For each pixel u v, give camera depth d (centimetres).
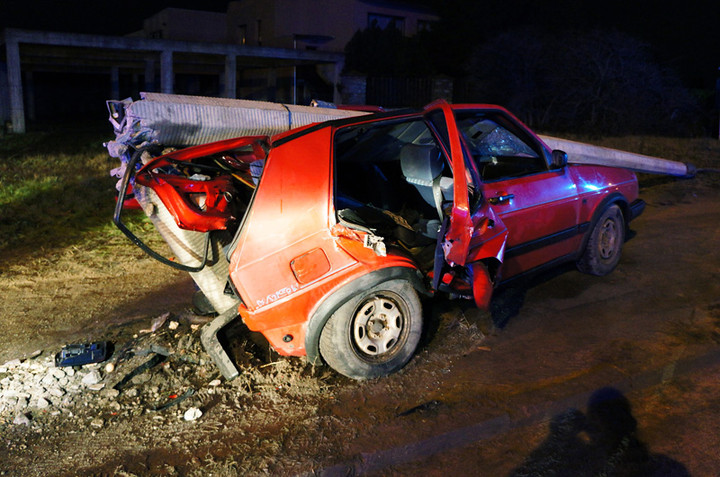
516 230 449
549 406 346
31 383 392
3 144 1734
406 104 2522
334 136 386
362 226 376
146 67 2562
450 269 408
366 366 375
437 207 445
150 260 636
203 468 307
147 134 411
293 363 407
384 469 300
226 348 417
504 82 2105
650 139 1574
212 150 397
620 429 322
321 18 2788
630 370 380
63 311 508
